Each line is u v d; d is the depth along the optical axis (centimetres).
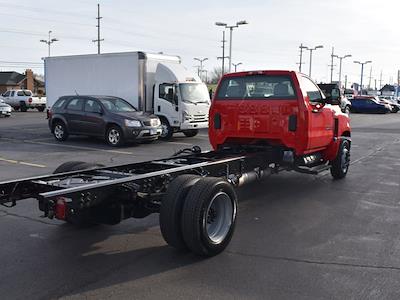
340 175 972
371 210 720
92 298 414
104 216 540
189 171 618
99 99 1605
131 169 667
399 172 1071
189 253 527
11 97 4041
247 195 823
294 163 808
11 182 536
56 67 2017
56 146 1538
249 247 547
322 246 551
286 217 679
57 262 500
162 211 507
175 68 1761
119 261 502
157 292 425
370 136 2042
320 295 419
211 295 419
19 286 439
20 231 608
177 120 1734
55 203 452
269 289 432
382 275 464
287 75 791
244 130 829
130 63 1769
